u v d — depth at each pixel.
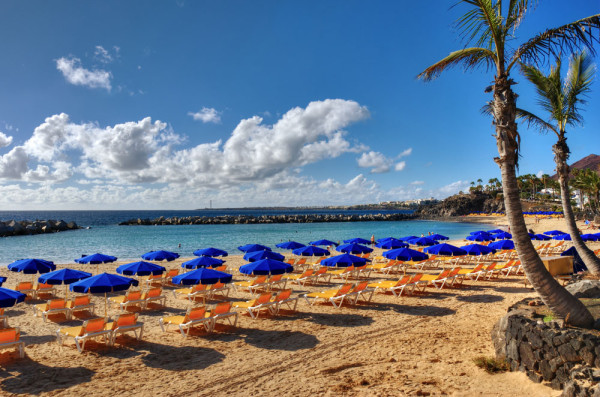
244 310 10.05
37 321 9.27
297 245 17.47
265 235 47.72
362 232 54.78
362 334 7.93
